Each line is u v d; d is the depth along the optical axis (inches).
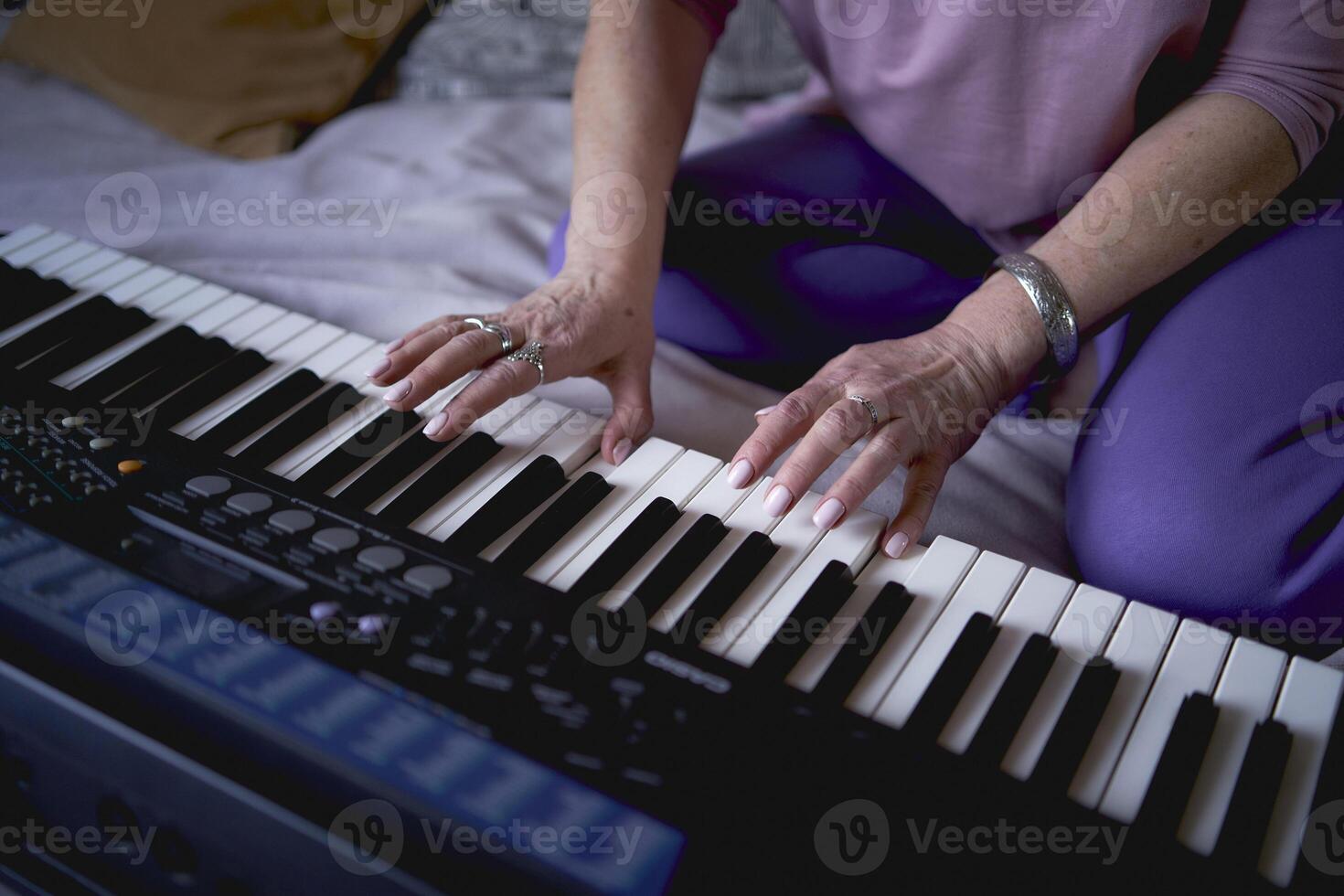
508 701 28.5
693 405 52.2
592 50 53.0
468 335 40.5
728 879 26.1
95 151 72.7
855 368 40.3
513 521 35.8
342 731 28.0
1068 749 29.1
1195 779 28.8
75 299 46.3
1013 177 51.1
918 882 26.2
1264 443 39.0
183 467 36.4
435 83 81.4
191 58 74.7
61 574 31.8
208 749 29.7
